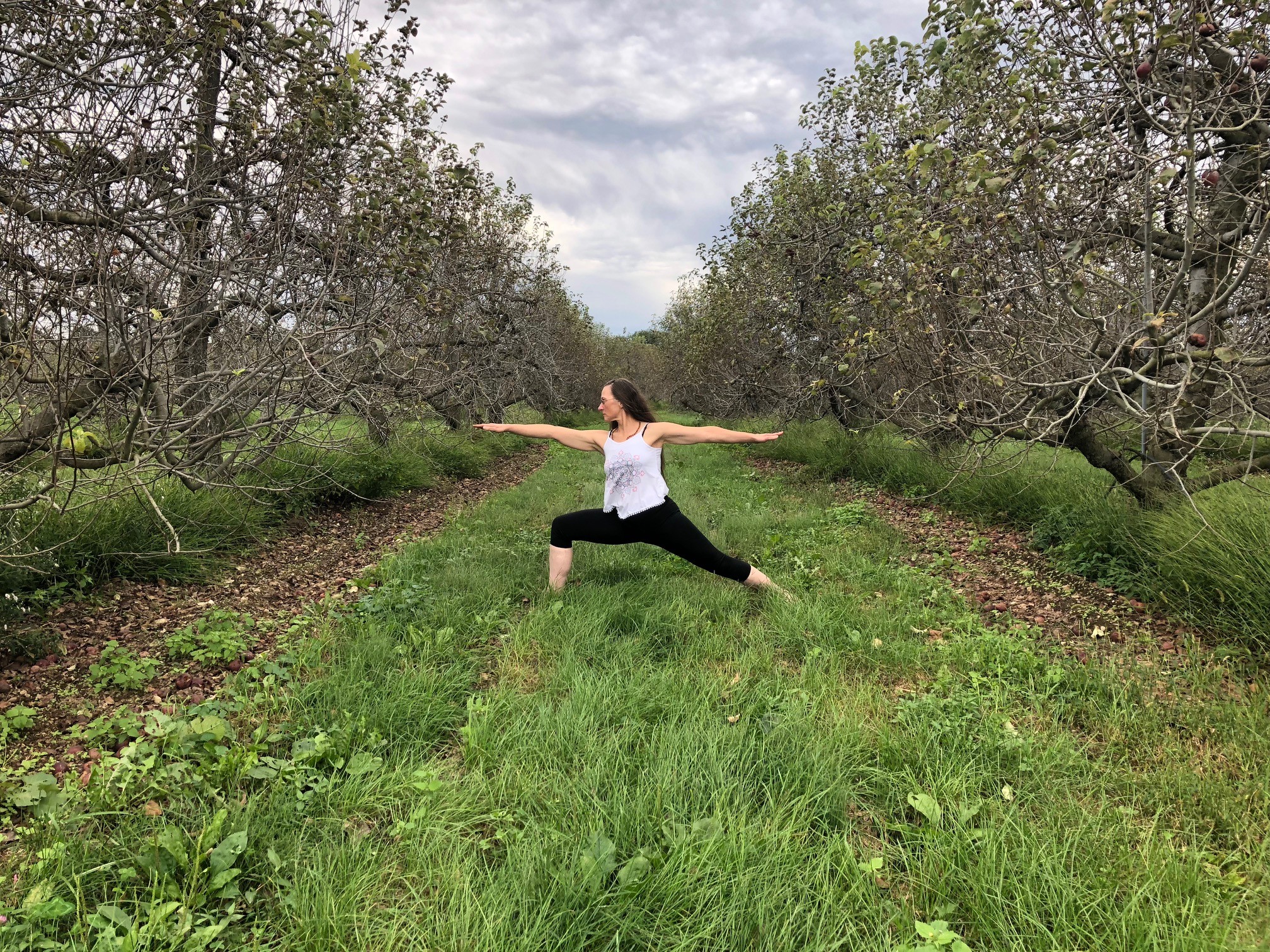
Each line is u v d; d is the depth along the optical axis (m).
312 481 7.56
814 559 5.39
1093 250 4.14
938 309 5.42
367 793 2.43
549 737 2.75
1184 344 3.71
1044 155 3.83
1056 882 1.95
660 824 2.24
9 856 2.09
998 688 3.17
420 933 1.86
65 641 3.79
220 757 2.55
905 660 3.54
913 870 2.09
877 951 1.80
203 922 1.85
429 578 4.93
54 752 2.74
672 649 3.71
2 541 4.00
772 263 11.17
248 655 3.75
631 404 4.29
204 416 4.15
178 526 5.24
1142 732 2.79
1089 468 7.82
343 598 4.80
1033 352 4.84
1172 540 4.28
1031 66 3.97
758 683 3.26
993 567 5.44
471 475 11.70
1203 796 2.34
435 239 6.13
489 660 3.66
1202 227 3.86
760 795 2.46
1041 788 2.43
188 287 4.40
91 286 3.44
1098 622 4.12
